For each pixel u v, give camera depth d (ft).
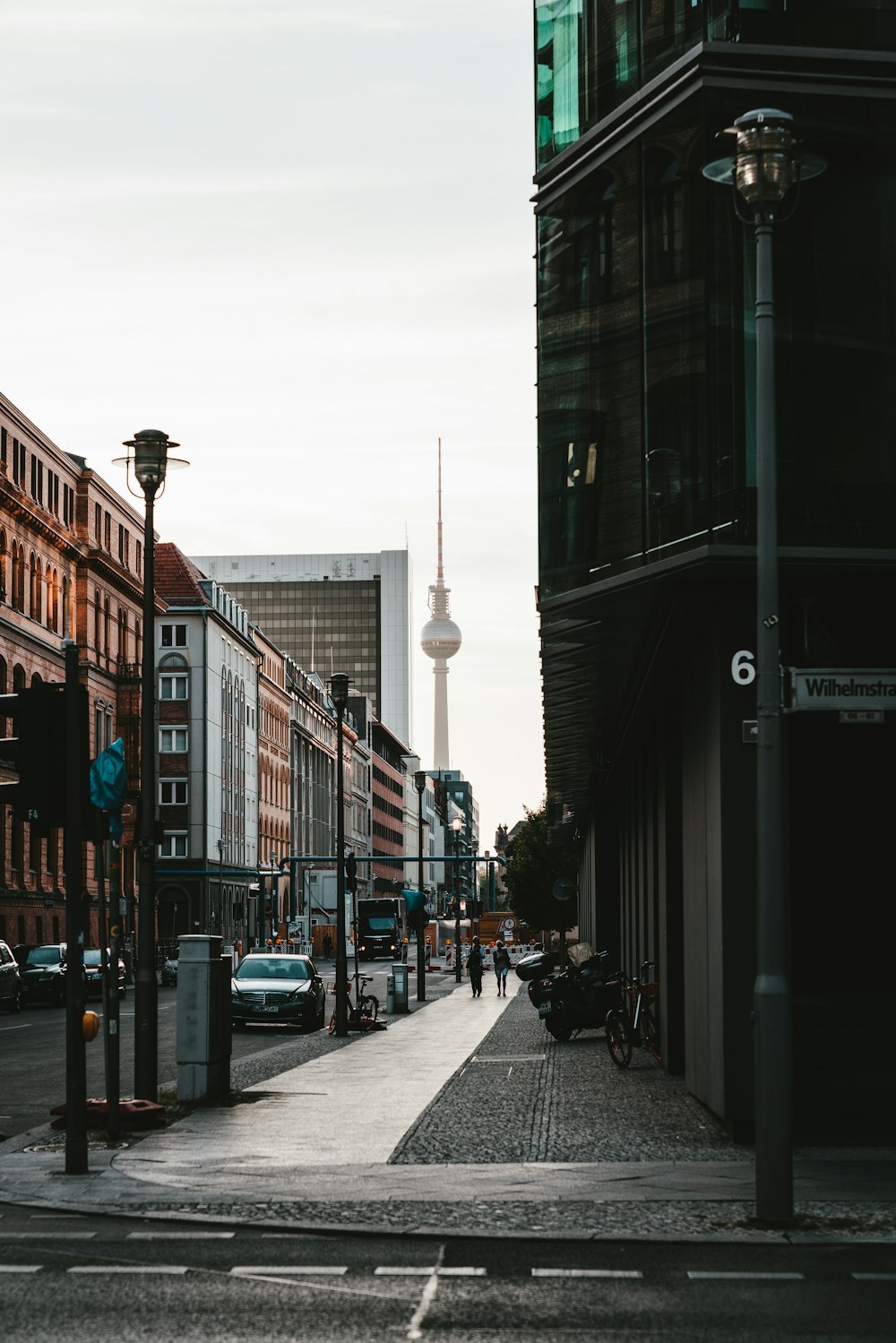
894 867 54.80
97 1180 42.01
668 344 54.08
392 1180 41.98
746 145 37.78
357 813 583.99
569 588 58.90
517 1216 36.55
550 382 60.70
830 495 51.80
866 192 52.70
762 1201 35.60
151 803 59.62
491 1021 129.90
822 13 52.80
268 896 384.88
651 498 54.60
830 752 55.11
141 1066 57.93
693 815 58.49
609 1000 100.07
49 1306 27.81
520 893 344.08
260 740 411.75
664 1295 28.81
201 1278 30.22
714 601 51.83
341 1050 95.71
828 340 52.54
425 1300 28.40
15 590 238.48
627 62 57.21
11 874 231.30
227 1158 46.24
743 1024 49.98
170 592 344.28
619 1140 50.42
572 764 113.09
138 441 60.49
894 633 52.08
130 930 284.00
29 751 42.39
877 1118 50.55
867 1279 30.14
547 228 61.36
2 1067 84.43
